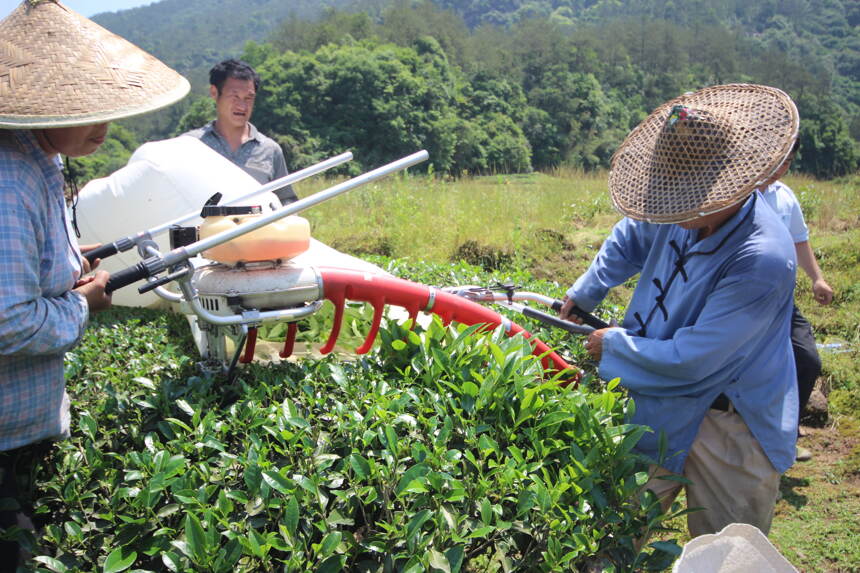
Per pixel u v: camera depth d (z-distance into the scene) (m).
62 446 2.57
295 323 3.01
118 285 2.49
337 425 2.61
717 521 2.89
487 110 101.62
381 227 10.65
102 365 3.38
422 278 5.24
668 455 2.82
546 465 2.61
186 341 4.17
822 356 6.08
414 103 85.06
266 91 79.62
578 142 105.44
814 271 4.25
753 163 2.49
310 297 2.85
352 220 11.62
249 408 2.66
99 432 2.69
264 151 5.17
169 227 3.09
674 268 2.88
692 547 2.20
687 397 2.79
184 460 2.37
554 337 4.16
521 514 2.37
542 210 11.52
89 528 2.32
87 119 2.15
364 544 2.19
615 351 2.93
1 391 2.27
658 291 2.95
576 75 114.25
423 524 2.27
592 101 110.81
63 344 2.26
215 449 2.56
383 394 2.78
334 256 4.77
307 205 2.64
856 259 8.70
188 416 2.74
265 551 2.09
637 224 3.29
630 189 2.75
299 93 80.62
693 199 2.52
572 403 2.69
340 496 2.26
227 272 2.72
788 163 2.78
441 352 2.91
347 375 3.01
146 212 4.69
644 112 124.31
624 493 2.49
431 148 83.31
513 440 2.66
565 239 9.12
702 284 2.73
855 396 5.51
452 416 2.71
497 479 2.44
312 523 2.26
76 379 3.21
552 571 2.23
